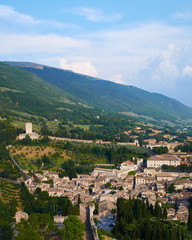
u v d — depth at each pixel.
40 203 192.75
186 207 197.50
